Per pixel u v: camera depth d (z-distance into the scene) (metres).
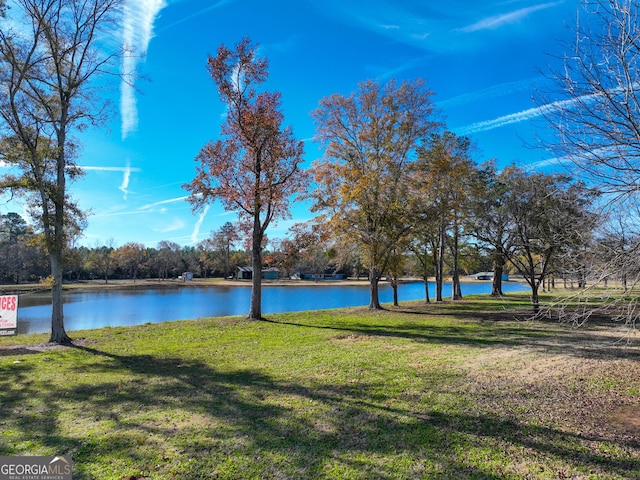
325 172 20.34
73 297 42.38
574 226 5.48
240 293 50.78
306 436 4.77
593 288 5.18
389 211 19.67
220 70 16.30
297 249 18.47
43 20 10.96
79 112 12.60
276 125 16.89
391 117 20.52
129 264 81.94
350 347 10.87
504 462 4.08
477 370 7.98
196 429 5.00
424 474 3.85
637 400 6.00
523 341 11.55
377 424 5.14
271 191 16.94
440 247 29.88
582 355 9.37
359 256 23.55
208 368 8.51
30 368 8.58
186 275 85.25
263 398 6.31
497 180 21.89
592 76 4.66
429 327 15.05
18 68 10.96
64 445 4.51
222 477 3.80
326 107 21.61
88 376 7.84
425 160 21.05
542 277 16.55
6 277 52.81
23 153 11.29
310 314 20.06
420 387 6.82
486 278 82.25
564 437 4.69
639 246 4.66
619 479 3.73
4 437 4.75
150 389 6.88
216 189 16.91
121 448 4.44
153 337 12.91
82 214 12.24
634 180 4.67
